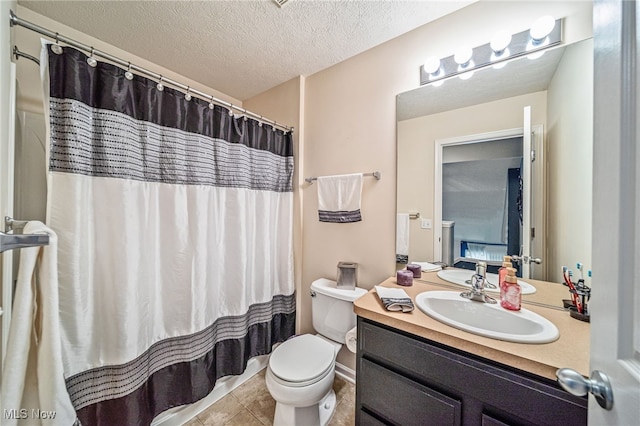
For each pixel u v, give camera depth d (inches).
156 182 49.0
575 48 40.2
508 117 46.5
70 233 37.4
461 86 51.3
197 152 53.9
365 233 64.6
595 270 19.0
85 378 39.4
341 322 60.1
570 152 40.1
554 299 41.5
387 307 39.5
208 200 56.0
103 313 41.2
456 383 31.6
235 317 61.7
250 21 52.1
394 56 59.1
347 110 67.4
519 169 45.6
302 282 78.0
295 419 48.1
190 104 53.5
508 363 28.0
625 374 15.0
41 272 27.9
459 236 52.1
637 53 14.9
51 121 36.4
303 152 77.2
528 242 44.6
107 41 57.9
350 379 66.0
